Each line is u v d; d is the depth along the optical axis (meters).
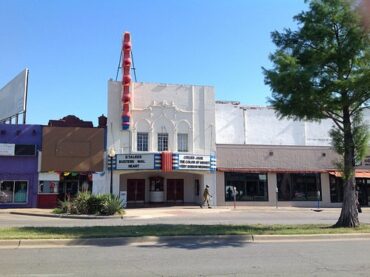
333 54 16.92
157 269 9.34
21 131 37.72
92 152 38.56
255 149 42.00
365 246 13.08
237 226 17.27
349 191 17.98
